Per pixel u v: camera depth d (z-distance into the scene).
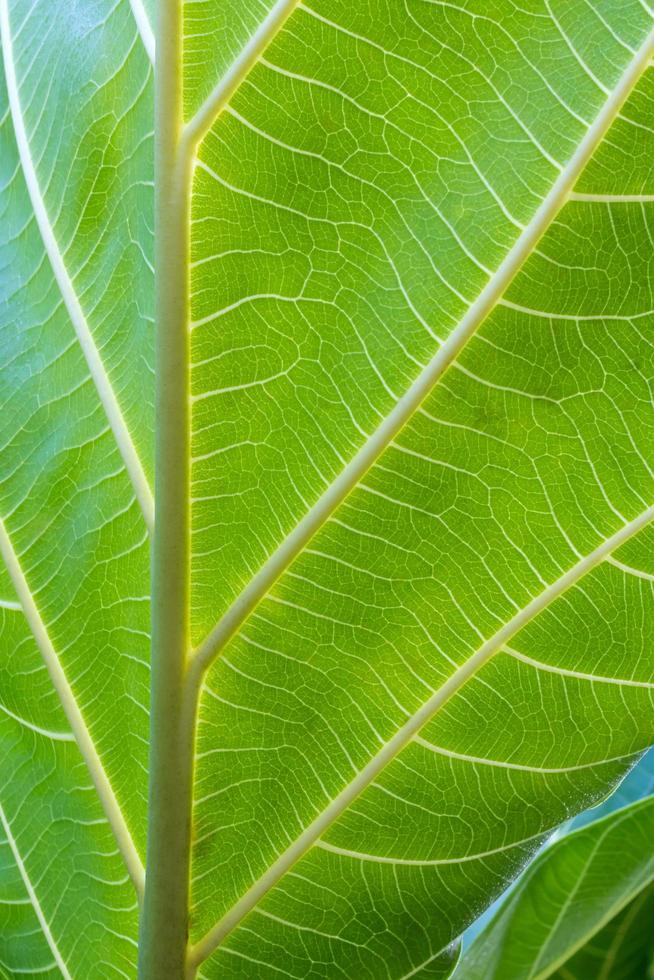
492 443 0.61
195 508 0.62
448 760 0.63
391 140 0.60
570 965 0.69
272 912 0.64
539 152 0.60
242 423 0.61
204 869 0.63
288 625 0.62
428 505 0.62
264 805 0.63
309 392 0.61
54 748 0.65
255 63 0.60
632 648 0.62
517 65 0.60
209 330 0.61
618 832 0.68
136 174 0.62
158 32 0.60
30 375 0.64
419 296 0.61
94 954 0.65
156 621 0.62
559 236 0.60
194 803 0.63
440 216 0.60
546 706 0.63
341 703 0.63
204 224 0.60
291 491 0.62
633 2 0.59
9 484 0.64
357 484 0.62
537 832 0.63
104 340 0.63
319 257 0.61
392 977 0.64
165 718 0.62
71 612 0.64
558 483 0.62
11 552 0.64
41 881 0.65
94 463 0.63
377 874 0.64
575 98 0.60
